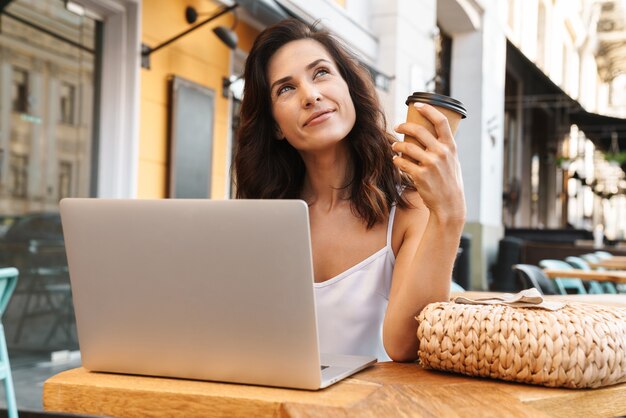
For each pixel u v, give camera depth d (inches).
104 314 41.4
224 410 37.0
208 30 228.1
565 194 946.1
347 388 39.0
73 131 182.5
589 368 39.4
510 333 40.2
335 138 55.2
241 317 38.3
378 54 347.3
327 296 55.6
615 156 770.2
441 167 44.7
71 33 180.5
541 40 725.3
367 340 55.8
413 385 39.9
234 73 259.0
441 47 535.2
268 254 36.9
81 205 40.4
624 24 863.7
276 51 58.4
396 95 345.1
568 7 805.9
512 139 738.2
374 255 56.0
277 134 61.9
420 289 47.1
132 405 38.9
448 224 46.3
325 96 55.5
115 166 189.8
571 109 780.0
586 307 44.4
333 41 58.9
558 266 203.9
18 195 169.3
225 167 240.4
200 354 39.8
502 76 595.8
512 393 38.4
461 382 41.0
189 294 39.0
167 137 208.1
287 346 37.8
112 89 190.4
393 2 346.6
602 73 928.3
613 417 40.9
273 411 36.0
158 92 203.9
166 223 38.6
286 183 63.0
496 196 573.9
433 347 42.9
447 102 44.3
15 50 166.4
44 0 172.7
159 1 202.5
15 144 167.5
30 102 170.9
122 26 190.4
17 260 169.8
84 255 40.9
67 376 42.1
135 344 41.2
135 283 40.1
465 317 42.0
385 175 57.9
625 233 1063.0
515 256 479.5
